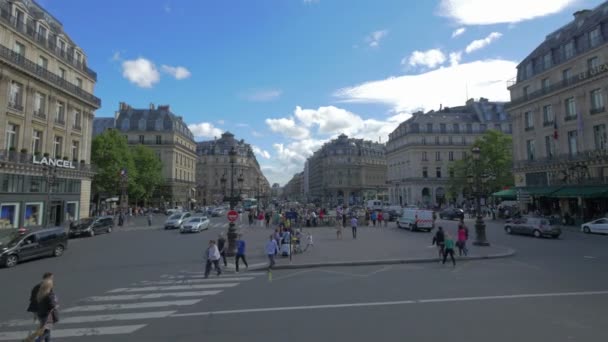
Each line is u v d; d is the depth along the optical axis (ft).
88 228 93.25
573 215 113.29
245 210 257.55
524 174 137.18
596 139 107.45
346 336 21.86
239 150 397.39
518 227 87.51
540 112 130.52
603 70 102.17
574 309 27.14
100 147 156.97
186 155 266.36
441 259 51.65
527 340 20.85
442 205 230.27
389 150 283.59
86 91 130.41
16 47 95.35
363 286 36.06
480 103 252.21
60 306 29.96
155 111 241.14
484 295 31.73
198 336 22.45
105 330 23.94
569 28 124.57
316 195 488.85
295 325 24.16
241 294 33.47
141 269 47.39
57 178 109.81
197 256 58.49
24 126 98.02
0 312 28.63
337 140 398.42
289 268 47.78
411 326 23.58
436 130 237.66
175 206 232.73
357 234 91.50
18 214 94.58
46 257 58.18
